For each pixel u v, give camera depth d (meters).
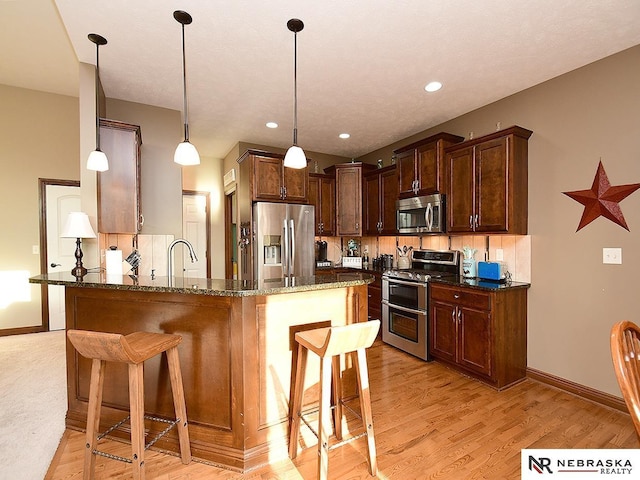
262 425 1.88
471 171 3.20
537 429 2.18
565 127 2.76
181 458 1.84
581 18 2.08
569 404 2.51
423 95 3.23
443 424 2.24
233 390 1.81
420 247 4.30
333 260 5.47
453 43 2.36
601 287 2.54
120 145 2.88
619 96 2.45
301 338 1.81
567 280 2.74
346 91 3.15
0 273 3.96
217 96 3.27
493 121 3.38
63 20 2.13
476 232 3.15
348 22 2.13
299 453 1.96
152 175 3.50
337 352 1.66
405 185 4.05
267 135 4.54
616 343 1.06
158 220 3.51
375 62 2.62
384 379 2.98
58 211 4.24
